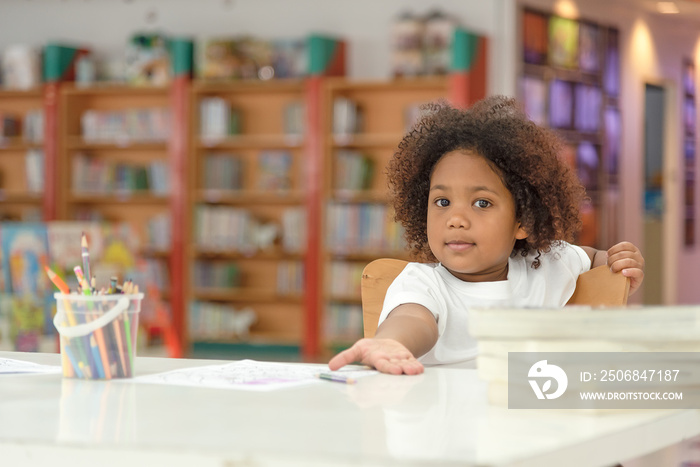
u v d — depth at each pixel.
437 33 6.54
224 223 7.20
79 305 1.17
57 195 7.47
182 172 7.13
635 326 0.93
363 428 0.82
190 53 7.19
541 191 1.57
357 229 6.79
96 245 4.95
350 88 6.94
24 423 0.85
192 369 1.28
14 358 1.46
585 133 7.81
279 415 0.89
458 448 0.74
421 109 1.81
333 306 6.89
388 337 1.32
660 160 9.45
